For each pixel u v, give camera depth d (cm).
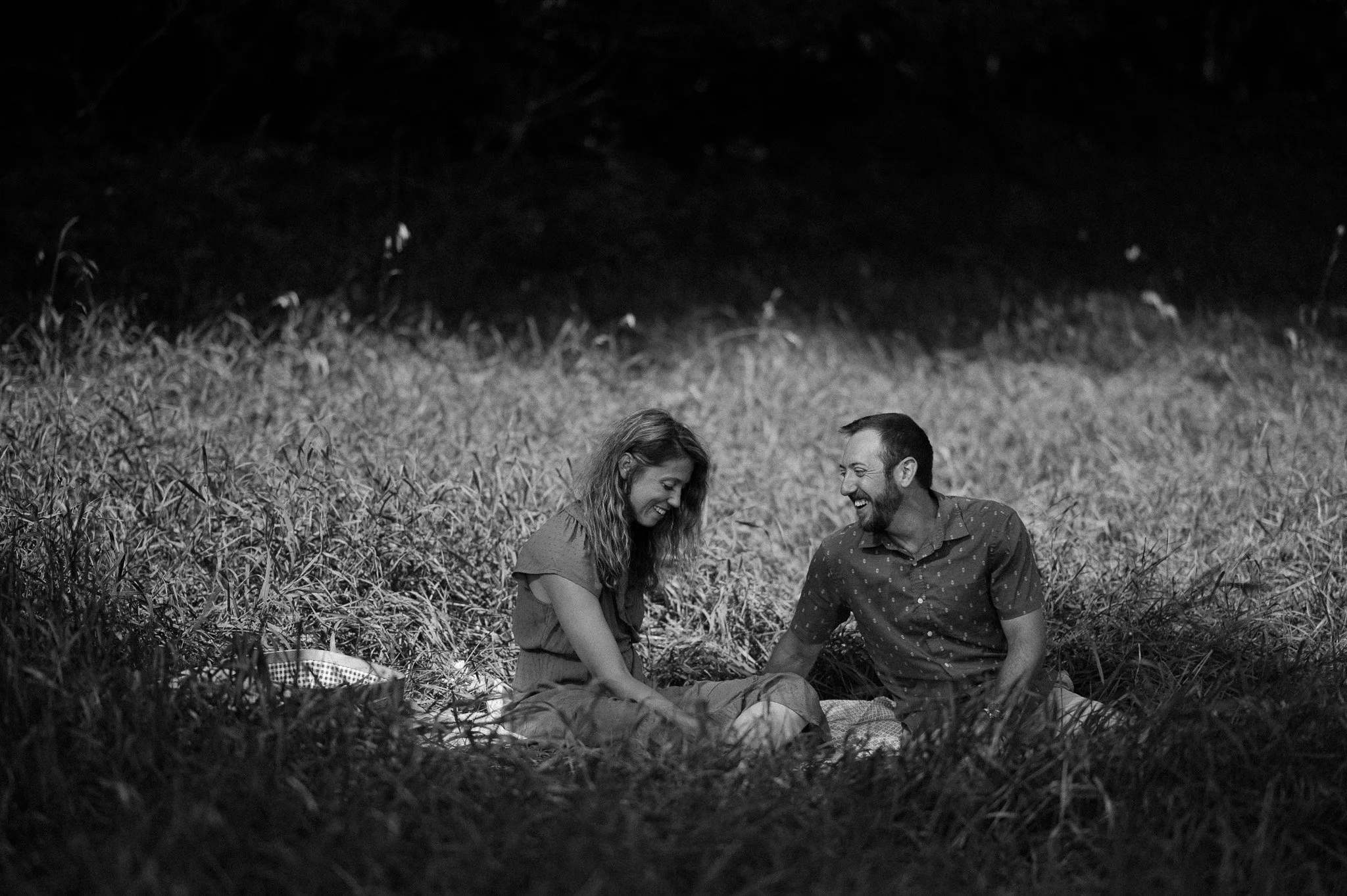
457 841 320
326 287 992
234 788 332
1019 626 411
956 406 890
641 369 988
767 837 327
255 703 373
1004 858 341
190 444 632
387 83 1289
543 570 397
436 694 461
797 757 372
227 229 1001
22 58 1172
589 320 1066
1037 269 1270
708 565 555
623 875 297
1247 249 1308
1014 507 670
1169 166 1516
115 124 1158
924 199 1391
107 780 334
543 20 1330
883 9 1420
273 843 307
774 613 533
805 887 310
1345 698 423
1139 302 1177
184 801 315
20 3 1157
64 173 980
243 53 1202
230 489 554
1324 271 1250
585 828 311
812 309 1161
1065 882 333
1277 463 714
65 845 310
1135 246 1294
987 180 1448
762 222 1301
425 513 545
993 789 361
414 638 484
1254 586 538
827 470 735
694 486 412
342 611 489
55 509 510
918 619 418
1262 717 384
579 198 1222
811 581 437
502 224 1181
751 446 763
